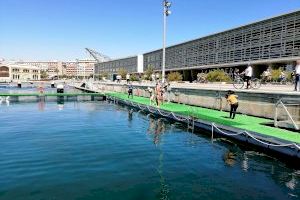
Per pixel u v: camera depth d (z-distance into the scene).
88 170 11.33
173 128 20.67
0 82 151.50
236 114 21.98
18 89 83.88
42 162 12.29
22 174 10.80
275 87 28.78
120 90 56.34
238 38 66.00
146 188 9.63
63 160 12.62
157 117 26.20
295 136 13.72
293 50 51.75
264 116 19.75
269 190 9.64
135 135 18.22
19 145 15.36
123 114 28.59
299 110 16.42
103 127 21.14
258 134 14.12
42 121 24.03
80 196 8.96
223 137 16.78
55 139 16.92
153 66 112.88
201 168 11.76
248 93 21.30
